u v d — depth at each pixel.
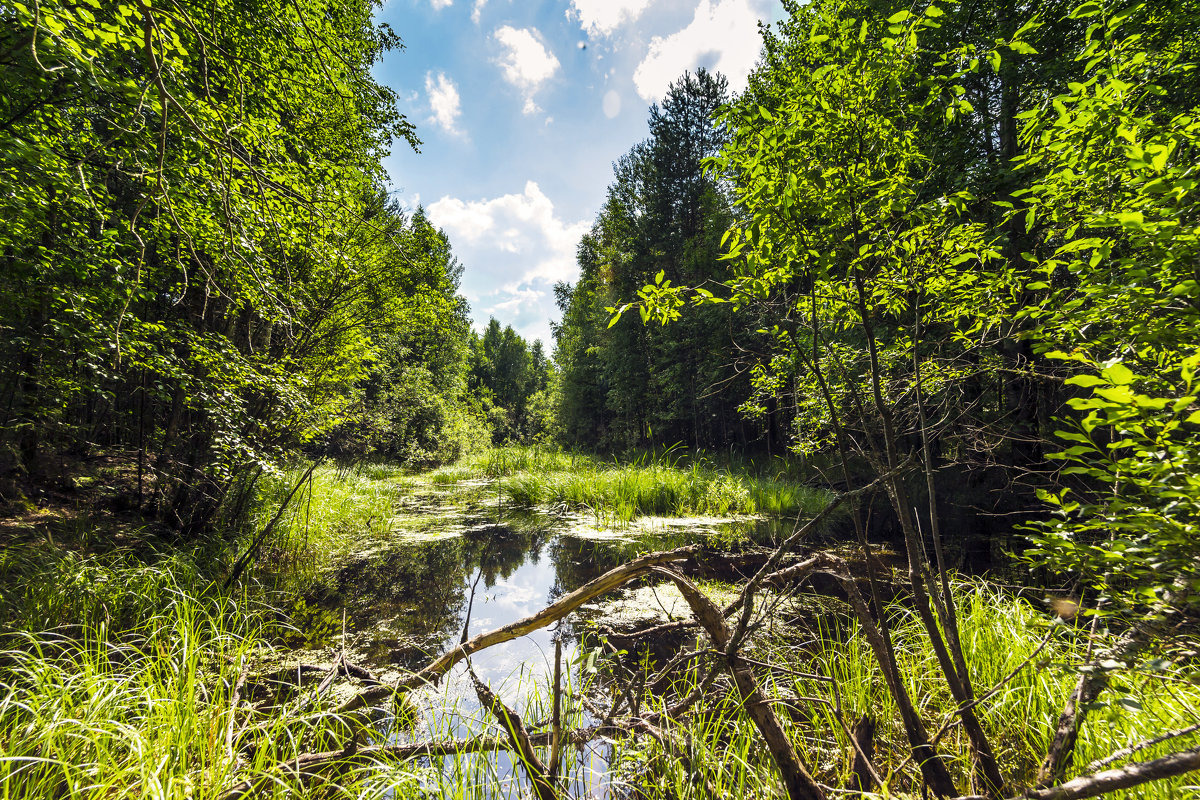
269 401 5.81
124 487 7.23
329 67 3.48
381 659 3.86
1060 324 1.91
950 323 2.92
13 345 4.82
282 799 2.00
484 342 57.44
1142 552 1.34
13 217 3.90
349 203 4.87
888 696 2.86
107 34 2.80
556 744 2.22
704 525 8.73
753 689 2.00
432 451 23.36
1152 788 1.83
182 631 3.04
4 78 3.50
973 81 7.31
